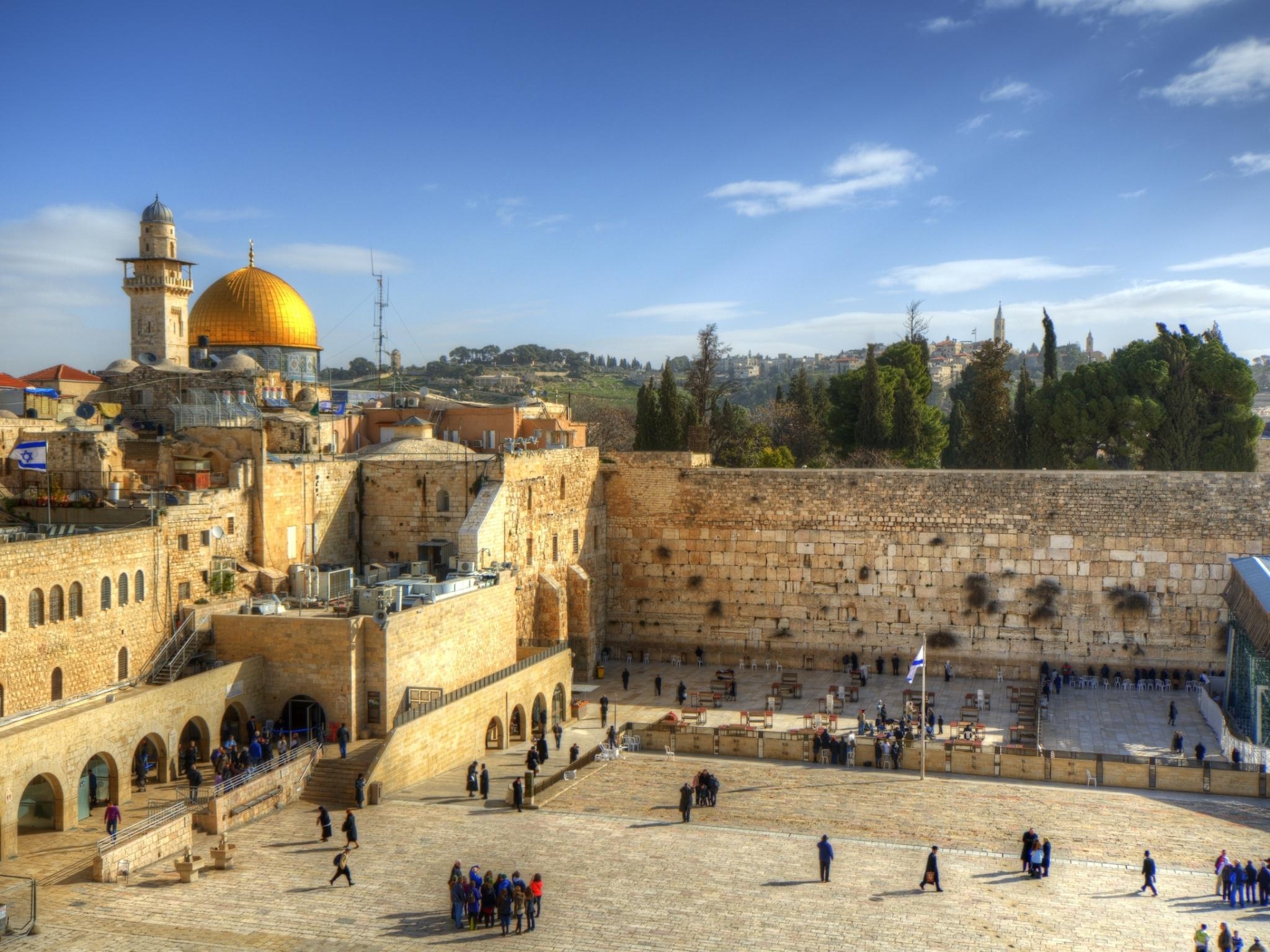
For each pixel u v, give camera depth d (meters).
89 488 55.06
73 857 35.91
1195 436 89.50
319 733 48.91
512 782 48.00
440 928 31.50
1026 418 100.75
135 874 35.28
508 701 56.62
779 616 79.56
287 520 59.97
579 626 75.69
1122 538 73.88
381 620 49.16
